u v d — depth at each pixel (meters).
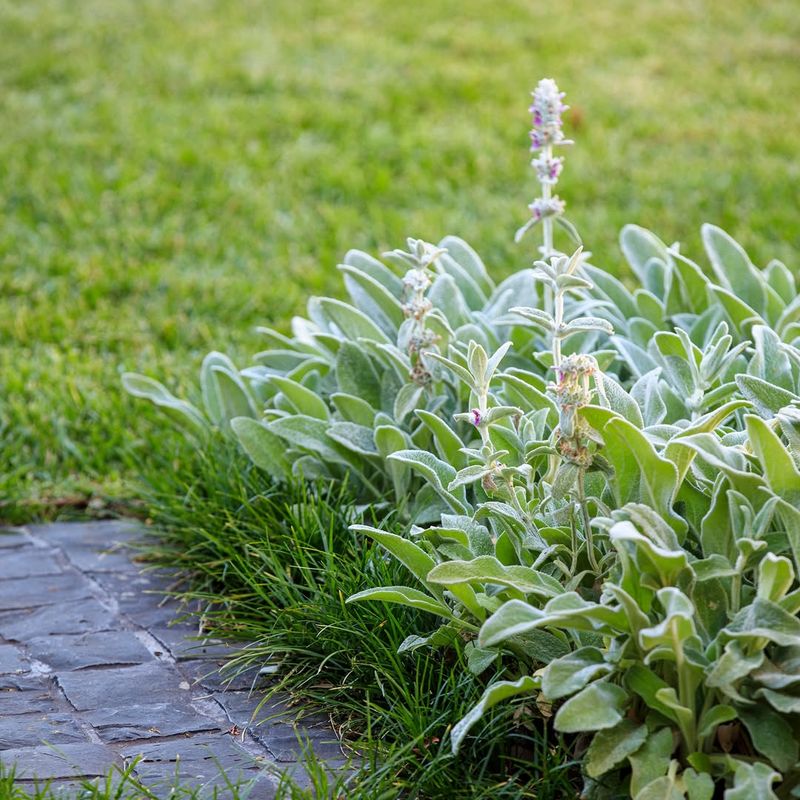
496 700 2.33
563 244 6.94
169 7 12.62
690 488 2.66
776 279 4.15
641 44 11.53
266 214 7.48
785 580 2.26
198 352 5.52
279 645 3.01
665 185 8.05
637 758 2.26
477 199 7.79
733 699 2.29
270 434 3.69
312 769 2.43
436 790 2.42
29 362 5.29
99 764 2.53
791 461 2.35
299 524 3.37
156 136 8.89
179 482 3.95
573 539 2.64
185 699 2.87
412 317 3.32
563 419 2.48
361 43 11.36
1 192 7.78
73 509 4.26
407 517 3.40
